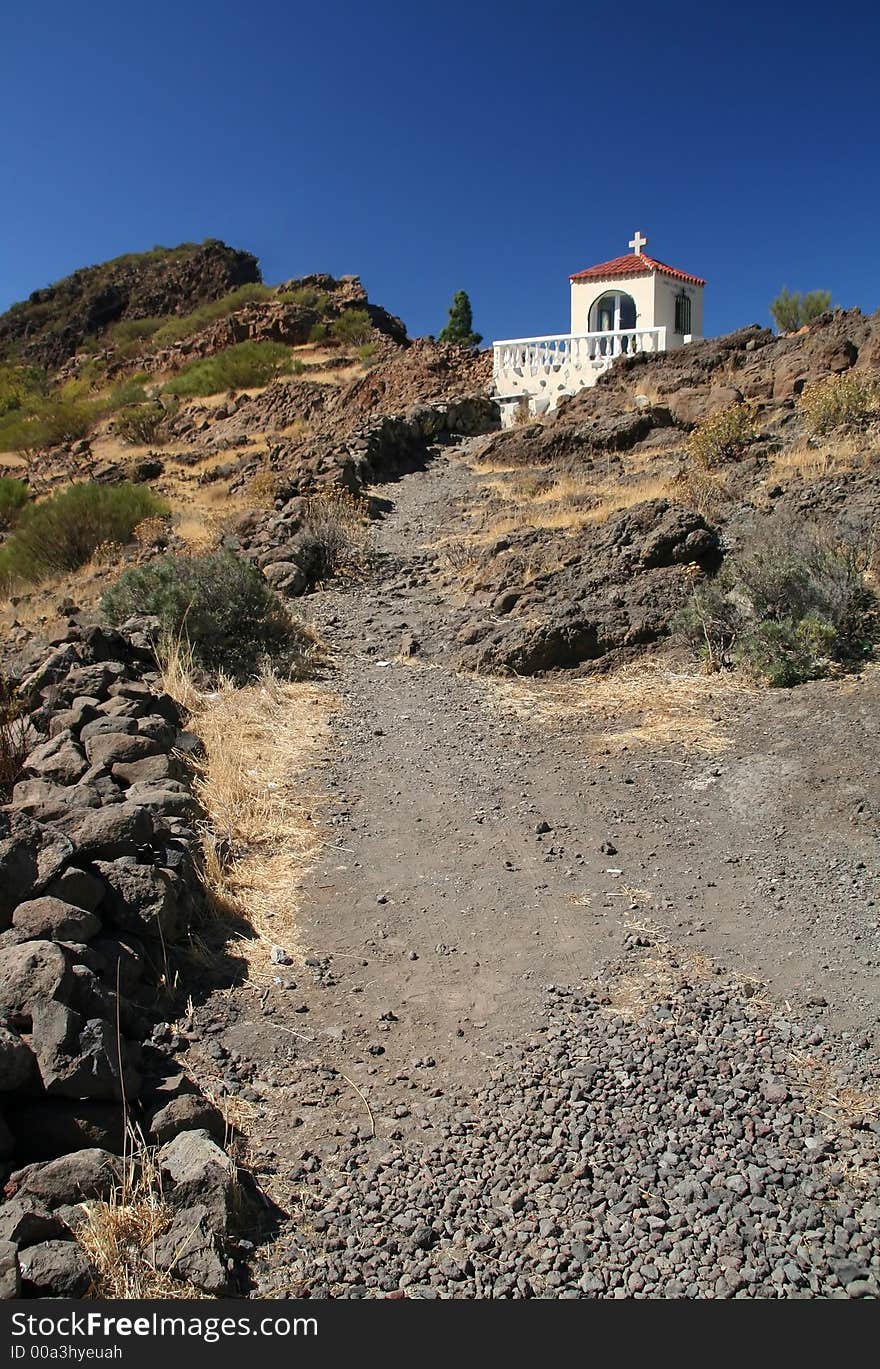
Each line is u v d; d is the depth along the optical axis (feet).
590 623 28.09
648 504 32.81
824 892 16.21
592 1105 11.41
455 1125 11.05
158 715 22.26
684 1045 12.55
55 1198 9.04
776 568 26.63
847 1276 8.98
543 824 19.11
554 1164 10.44
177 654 26.30
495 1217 9.70
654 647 27.55
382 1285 8.83
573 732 23.70
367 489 53.42
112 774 18.61
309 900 16.39
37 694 22.18
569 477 48.88
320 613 34.37
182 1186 9.23
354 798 20.45
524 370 74.59
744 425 44.06
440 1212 9.75
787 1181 10.17
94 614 30.63
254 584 29.71
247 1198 9.64
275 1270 8.95
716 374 58.13
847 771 19.76
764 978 14.10
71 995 10.84
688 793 20.15
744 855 17.67
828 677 24.30
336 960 14.61
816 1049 12.46
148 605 28.58
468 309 142.20
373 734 24.00
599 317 93.15
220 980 13.87
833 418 41.98
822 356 50.39
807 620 25.03
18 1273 8.05
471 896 16.62
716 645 26.71
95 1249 8.57
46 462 88.89
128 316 185.26
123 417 94.17
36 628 35.55
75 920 12.28
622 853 18.13
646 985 13.96
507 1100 11.51
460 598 34.37
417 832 19.03
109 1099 10.21
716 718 23.39
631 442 52.70
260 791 20.12
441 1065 12.20
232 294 144.66
